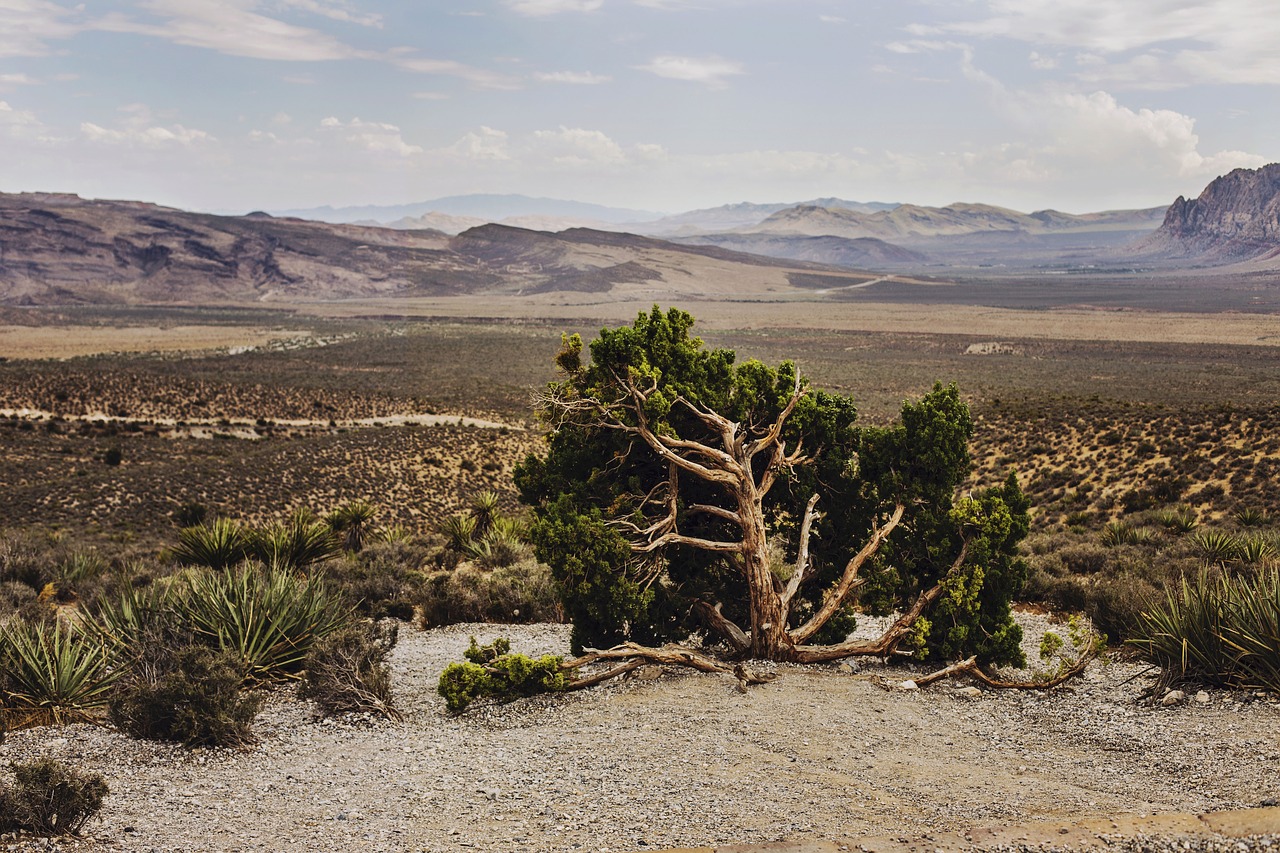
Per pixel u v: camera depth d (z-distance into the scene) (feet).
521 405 317.42
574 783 24.45
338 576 62.59
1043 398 222.89
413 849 20.10
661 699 33.45
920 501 40.68
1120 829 19.29
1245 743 25.03
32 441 207.41
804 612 44.34
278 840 20.98
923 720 30.40
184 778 26.03
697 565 43.55
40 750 28.43
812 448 43.73
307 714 33.53
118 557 84.17
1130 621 41.11
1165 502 112.68
